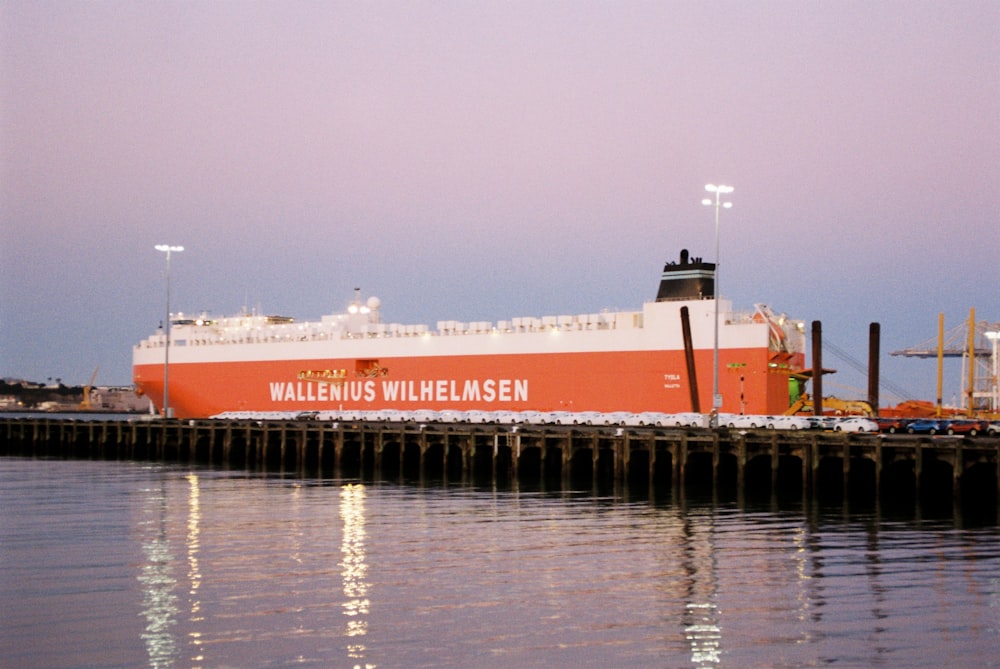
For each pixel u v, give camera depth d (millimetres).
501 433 73000
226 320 135750
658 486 65750
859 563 38469
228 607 31891
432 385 107875
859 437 58562
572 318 100562
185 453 97688
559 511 53000
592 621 30312
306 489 64938
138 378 136500
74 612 31344
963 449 54844
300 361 118688
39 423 108250
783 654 27250
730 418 79812
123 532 46094
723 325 91125
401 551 41125
